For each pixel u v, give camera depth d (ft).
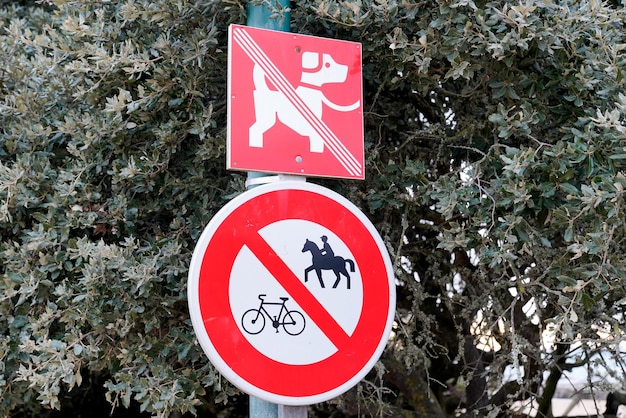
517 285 8.37
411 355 9.78
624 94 7.37
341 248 6.17
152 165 8.06
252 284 5.83
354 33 8.01
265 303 5.83
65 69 8.64
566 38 7.23
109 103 8.02
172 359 8.43
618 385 11.02
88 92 8.56
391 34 8.02
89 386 13.50
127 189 8.57
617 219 6.75
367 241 6.29
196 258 5.69
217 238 5.79
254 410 6.63
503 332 9.42
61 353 7.55
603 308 8.38
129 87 8.55
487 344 9.79
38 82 9.48
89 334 8.02
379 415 9.99
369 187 9.04
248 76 6.42
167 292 8.55
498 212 7.82
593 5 7.16
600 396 15.39
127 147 8.59
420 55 7.71
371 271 6.24
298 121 6.53
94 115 8.72
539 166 7.19
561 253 8.13
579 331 8.36
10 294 8.03
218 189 8.57
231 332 5.68
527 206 7.55
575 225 7.65
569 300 7.12
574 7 7.43
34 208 9.01
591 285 7.94
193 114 8.04
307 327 5.91
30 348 7.61
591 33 7.66
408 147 9.53
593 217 7.03
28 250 8.24
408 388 13.23
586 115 7.84
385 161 9.68
